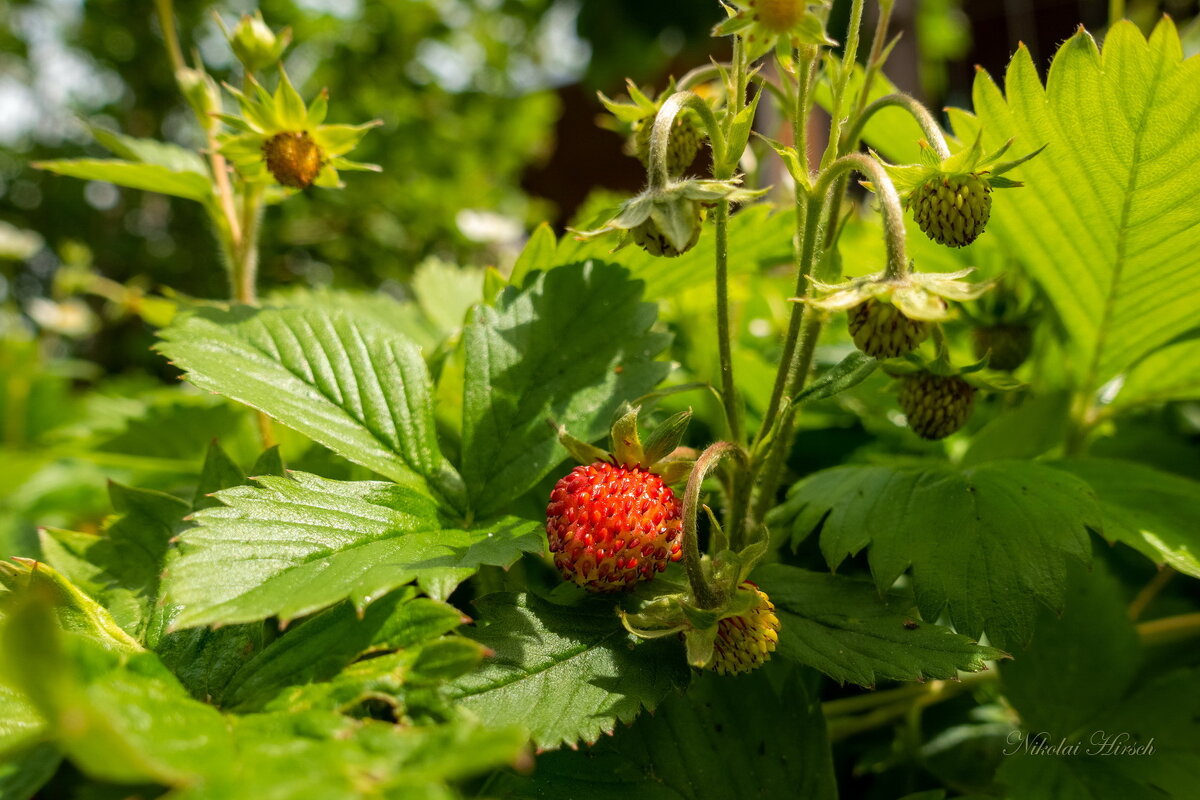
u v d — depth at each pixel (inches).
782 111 6.1
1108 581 6.0
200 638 4.5
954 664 4.6
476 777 4.7
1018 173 5.8
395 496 4.9
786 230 6.6
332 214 20.7
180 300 6.7
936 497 5.3
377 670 4.1
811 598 5.0
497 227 14.1
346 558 4.4
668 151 5.3
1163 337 6.4
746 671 4.4
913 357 5.3
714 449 4.5
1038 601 4.8
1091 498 5.1
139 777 3.3
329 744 3.7
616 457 4.9
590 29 23.5
